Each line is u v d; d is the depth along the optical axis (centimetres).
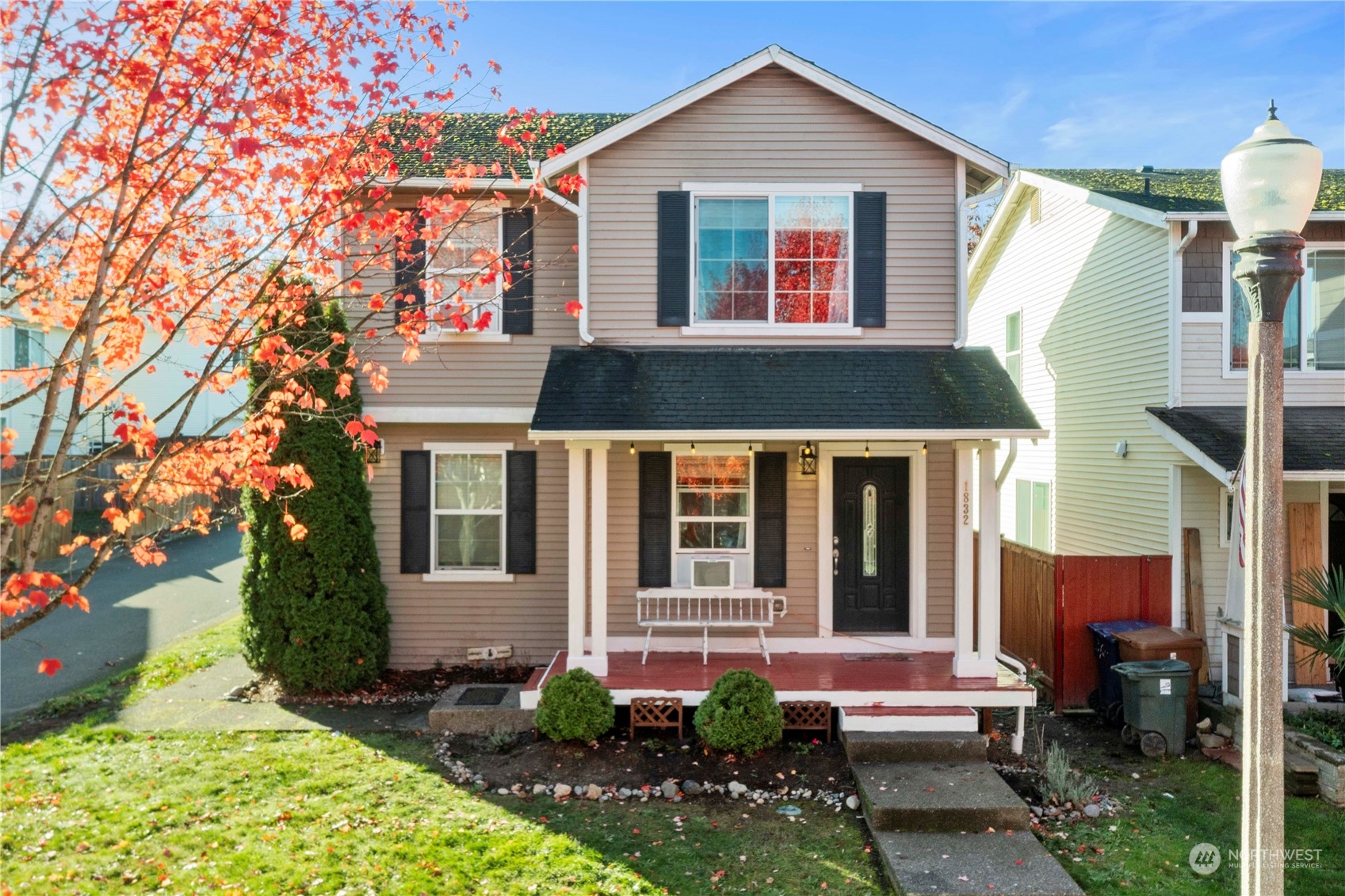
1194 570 1080
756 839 703
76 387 506
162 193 589
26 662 1195
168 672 1144
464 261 1150
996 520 945
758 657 1049
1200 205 1160
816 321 1095
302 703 1035
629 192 1088
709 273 1096
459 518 1187
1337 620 1066
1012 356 1709
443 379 1155
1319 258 1134
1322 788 802
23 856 644
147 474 555
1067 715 1059
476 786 793
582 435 905
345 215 686
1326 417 1089
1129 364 1227
